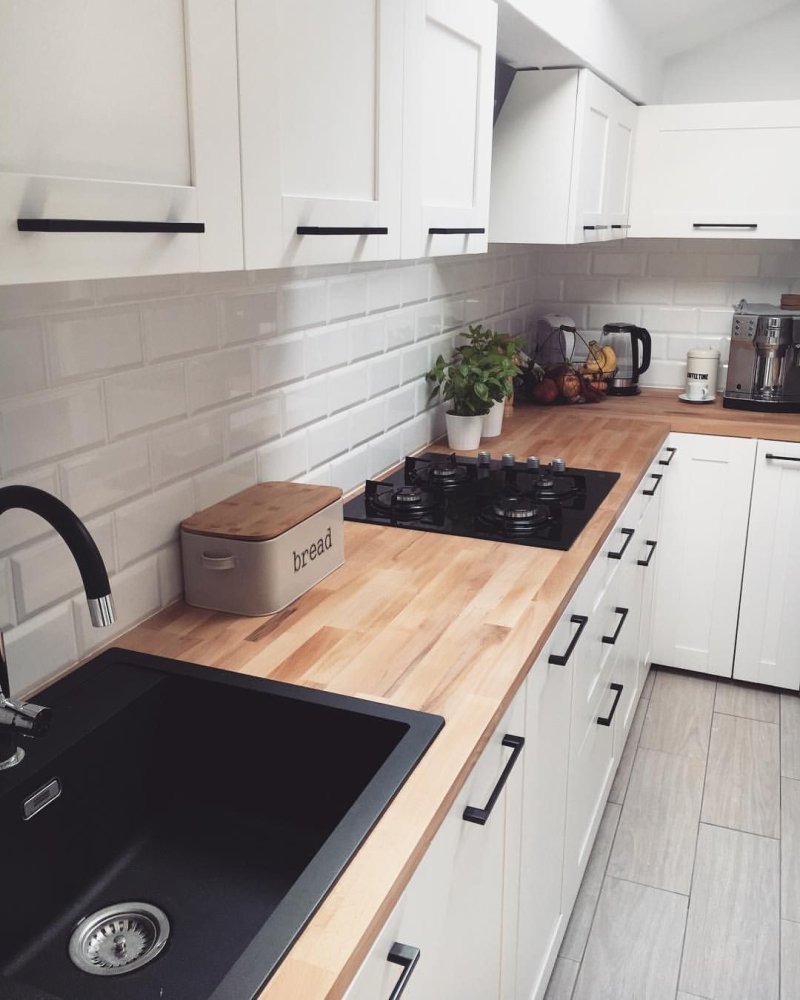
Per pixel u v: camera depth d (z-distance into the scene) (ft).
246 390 5.90
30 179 2.59
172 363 5.13
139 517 5.00
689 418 10.34
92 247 2.85
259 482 6.19
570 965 6.91
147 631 5.02
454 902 4.06
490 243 10.21
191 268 3.33
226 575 5.20
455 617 5.21
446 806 3.61
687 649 11.04
